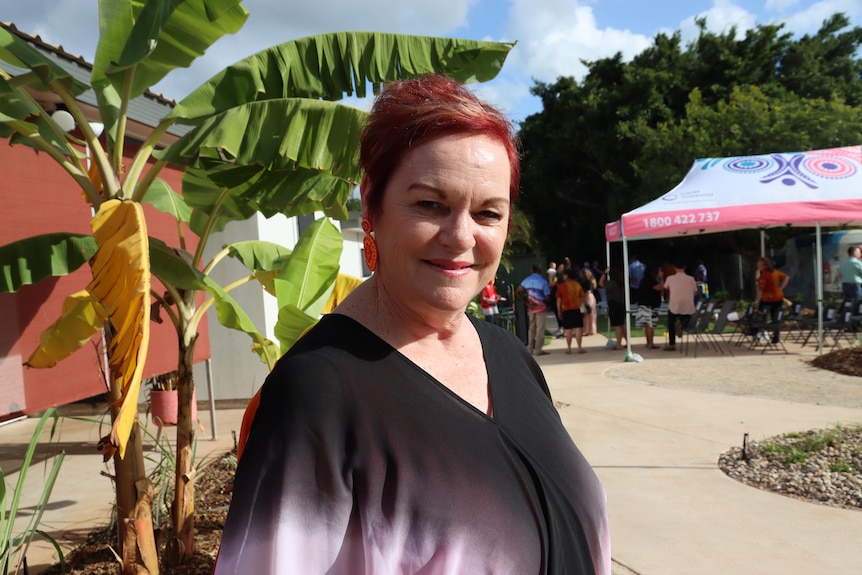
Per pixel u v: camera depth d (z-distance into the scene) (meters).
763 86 26.00
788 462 5.21
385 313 1.19
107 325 2.85
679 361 11.22
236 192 3.69
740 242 22.45
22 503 5.00
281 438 0.98
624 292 13.07
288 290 3.52
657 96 27.06
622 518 4.29
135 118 5.48
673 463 5.41
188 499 3.62
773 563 3.57
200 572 3.49
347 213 4.16
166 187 4.32
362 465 1.00
